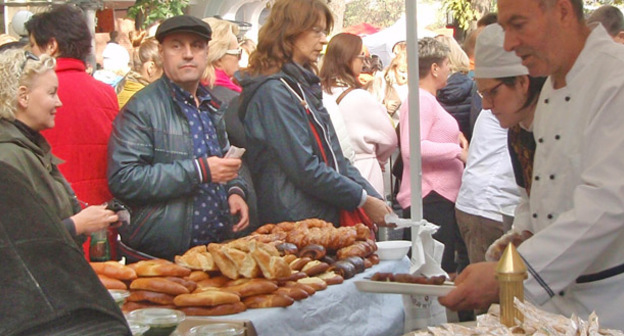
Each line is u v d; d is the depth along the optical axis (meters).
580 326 1.90
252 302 2.91
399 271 3.96
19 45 4.44
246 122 4.09
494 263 2.29
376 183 5.19
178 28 3.68
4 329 1.20
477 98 5.50
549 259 2.39
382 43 11.72
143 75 5.18
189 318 2.75
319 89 4.20
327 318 3.15
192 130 3.74
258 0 20.53
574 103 2.53
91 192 3.87
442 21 18.98
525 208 3.00
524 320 1.95
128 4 10.03
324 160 4.11
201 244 3.70
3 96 3.11
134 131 3.63
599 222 2.35
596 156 2.44
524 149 2.93
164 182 3.54
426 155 5.16
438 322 3.27
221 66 5.24
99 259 3.58
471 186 4.91
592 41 2.51
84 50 3.97
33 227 1.31
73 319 1.27
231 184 3.95
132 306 2.82
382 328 3.52
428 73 5.33
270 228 3.89
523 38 2.52
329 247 3.72
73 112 3.83
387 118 5.29
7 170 1.36
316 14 4.09
